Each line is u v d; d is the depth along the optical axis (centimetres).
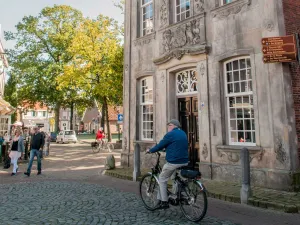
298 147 739
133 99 1259
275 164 742
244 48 846
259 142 788
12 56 3353
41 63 3359
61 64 3250
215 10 939
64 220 523
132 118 1255
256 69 811
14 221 516
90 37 2239
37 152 1117
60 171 1219
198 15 992
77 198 704
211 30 950
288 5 794
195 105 1029
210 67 945
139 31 1293
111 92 2170
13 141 1130
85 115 6556
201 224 505
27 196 727
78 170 1248
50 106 3884
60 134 3606
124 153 1260
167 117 1085
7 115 1902
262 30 802
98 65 2192
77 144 3388
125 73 1320
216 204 654
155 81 1158
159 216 554
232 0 940
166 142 548
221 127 895
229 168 854
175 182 559
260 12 812
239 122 874
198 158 1002
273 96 762
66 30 3328
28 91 3294
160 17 1160
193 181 527
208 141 927
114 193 765
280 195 671
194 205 519
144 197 621
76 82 2216
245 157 662
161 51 1139
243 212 586
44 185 887
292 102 748
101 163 1502
